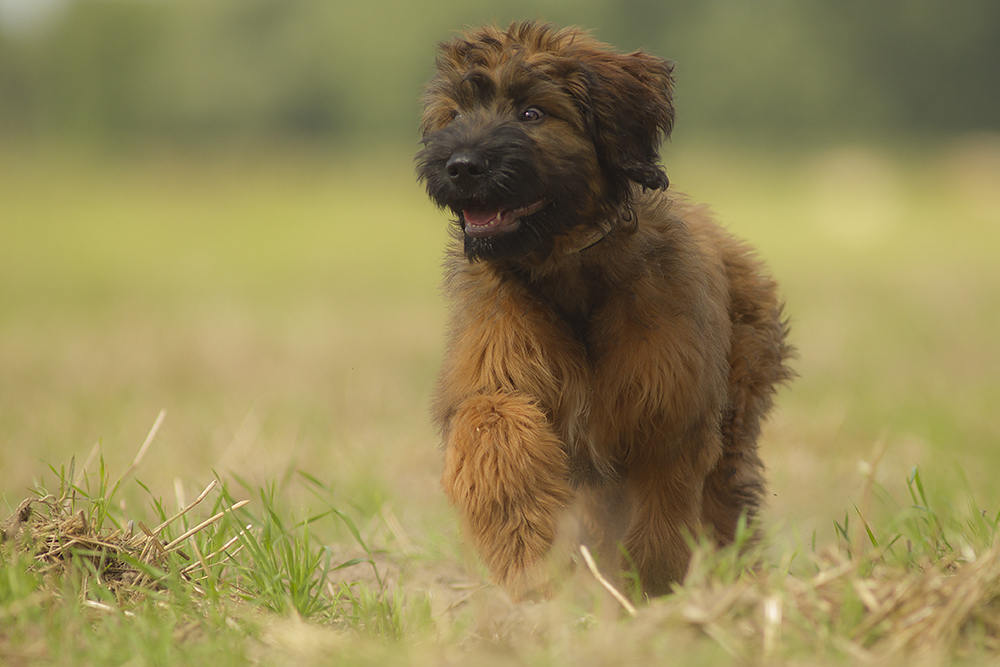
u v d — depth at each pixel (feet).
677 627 17.83
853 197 219.41
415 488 36.78
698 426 24.06
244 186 263.08
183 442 39.14
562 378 23.49
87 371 55.93
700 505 25.29
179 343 64.13
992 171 246.68
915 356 60.18
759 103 328.70
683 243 24.13
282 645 18.43
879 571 19.79
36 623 19.22
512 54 23.65
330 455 39.14
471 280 24.32
